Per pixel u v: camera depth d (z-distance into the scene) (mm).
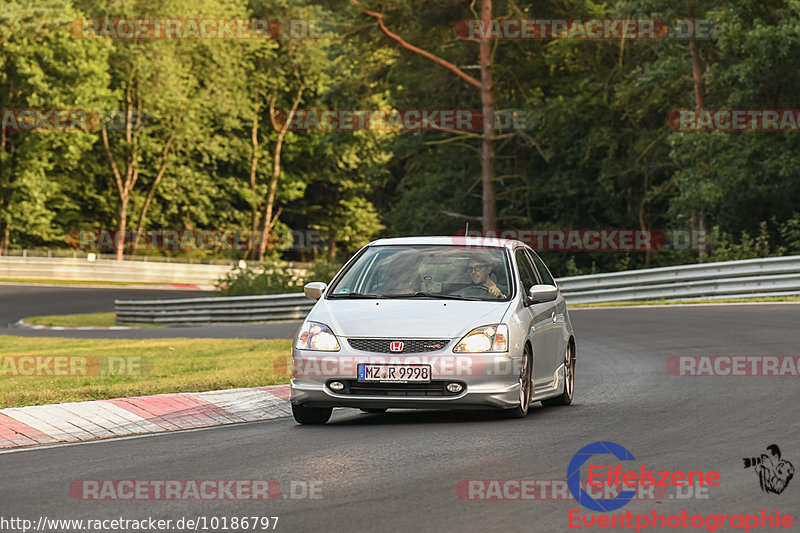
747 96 127312
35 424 36625
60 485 26672
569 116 169375
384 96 196750
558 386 42031
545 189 178875
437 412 41594
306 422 38688
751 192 133000
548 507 23094
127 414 39219
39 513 23469
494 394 36438
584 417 37656
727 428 33656
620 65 160000
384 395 36500
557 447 30688
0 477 28062
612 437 32312
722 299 101125
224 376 51156
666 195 163250
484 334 36750
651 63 148750
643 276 108875
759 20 123062
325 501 24062
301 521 22203
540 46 178625
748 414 36719
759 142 127000
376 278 40312
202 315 132750
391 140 193250
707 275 104250
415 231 195000
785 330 68625
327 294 40031
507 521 21875
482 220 173000
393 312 37656
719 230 138125
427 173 197500
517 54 181750
